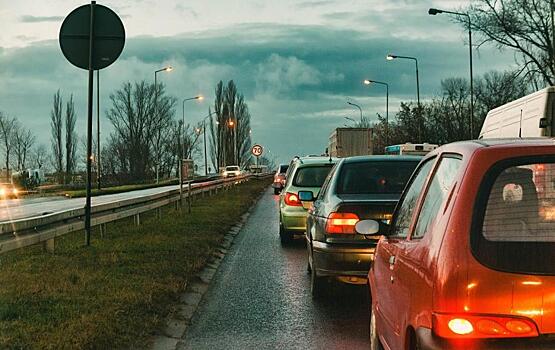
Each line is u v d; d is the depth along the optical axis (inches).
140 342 262.5
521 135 583.5
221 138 3708.2
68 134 3321.9
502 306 131.3
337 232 319.3
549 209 138.6
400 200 219.9
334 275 319.9
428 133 2773.1
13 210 1138.7
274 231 713.6
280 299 355.9
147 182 3095.5
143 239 537.0
